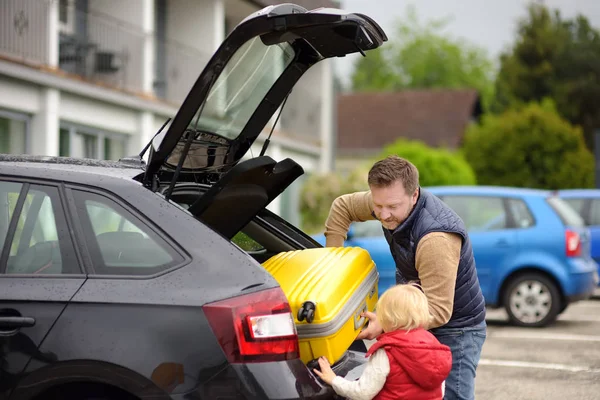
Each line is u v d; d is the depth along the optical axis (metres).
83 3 19.75
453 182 36.81
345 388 4.14
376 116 59.03
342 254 4.93
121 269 4.07
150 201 4.21
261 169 4.58
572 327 12.01
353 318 4.57
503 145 45.44
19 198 4.29
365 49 4.64
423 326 4.33
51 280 4.07
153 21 22.89
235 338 3.88
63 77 16.64
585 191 16.72
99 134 18.66
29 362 3.94
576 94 70.56
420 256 4.47
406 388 4.28
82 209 4.21
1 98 15.23
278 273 4.60
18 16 16.36
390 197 4.49
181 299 3.94
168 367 3.86
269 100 5.26
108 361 3.87
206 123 4.88
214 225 4.77
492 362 9.28
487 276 11.91
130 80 20.08
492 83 81.44
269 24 4.24
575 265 11.82
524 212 11.98
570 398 7.58
